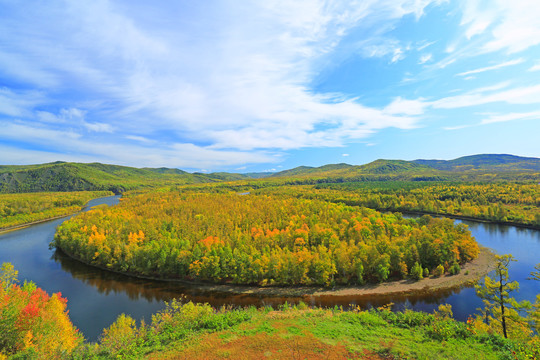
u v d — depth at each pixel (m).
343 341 28.05
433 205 188.25
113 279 86.62
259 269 77.38
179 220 125.00
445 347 26.94
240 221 123.50
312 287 76.25
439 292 72.25
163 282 83.69
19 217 174.75
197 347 27.78
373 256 79.25
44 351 31.77
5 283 40.66
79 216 143.50
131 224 114.44
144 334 33.41
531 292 71.56
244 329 31.72
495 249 107.56
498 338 28.78
